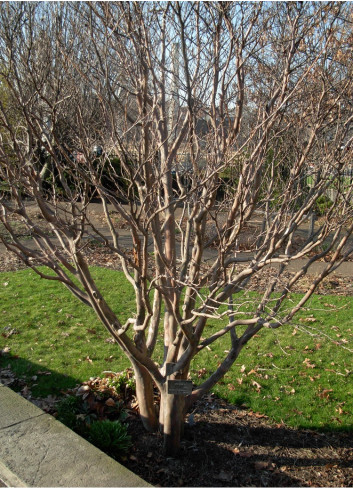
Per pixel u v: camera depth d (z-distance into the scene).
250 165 2.87
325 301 7.29
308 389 4.73
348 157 2.96
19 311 6.61
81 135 2.91
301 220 3.13
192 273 3.36
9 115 3.79
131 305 6.96
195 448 3.70
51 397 4.40
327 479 3.41
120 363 5.14
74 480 2.77
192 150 3.11
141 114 2.97
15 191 3.05
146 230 2.90
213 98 3.05
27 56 3.16
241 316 6.29
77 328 6.09
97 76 3.10
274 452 3.71
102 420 3.84
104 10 2.91
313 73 3.07
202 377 4.94
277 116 2.87
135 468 3.43
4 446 3.09
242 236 5.16
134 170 3.18
